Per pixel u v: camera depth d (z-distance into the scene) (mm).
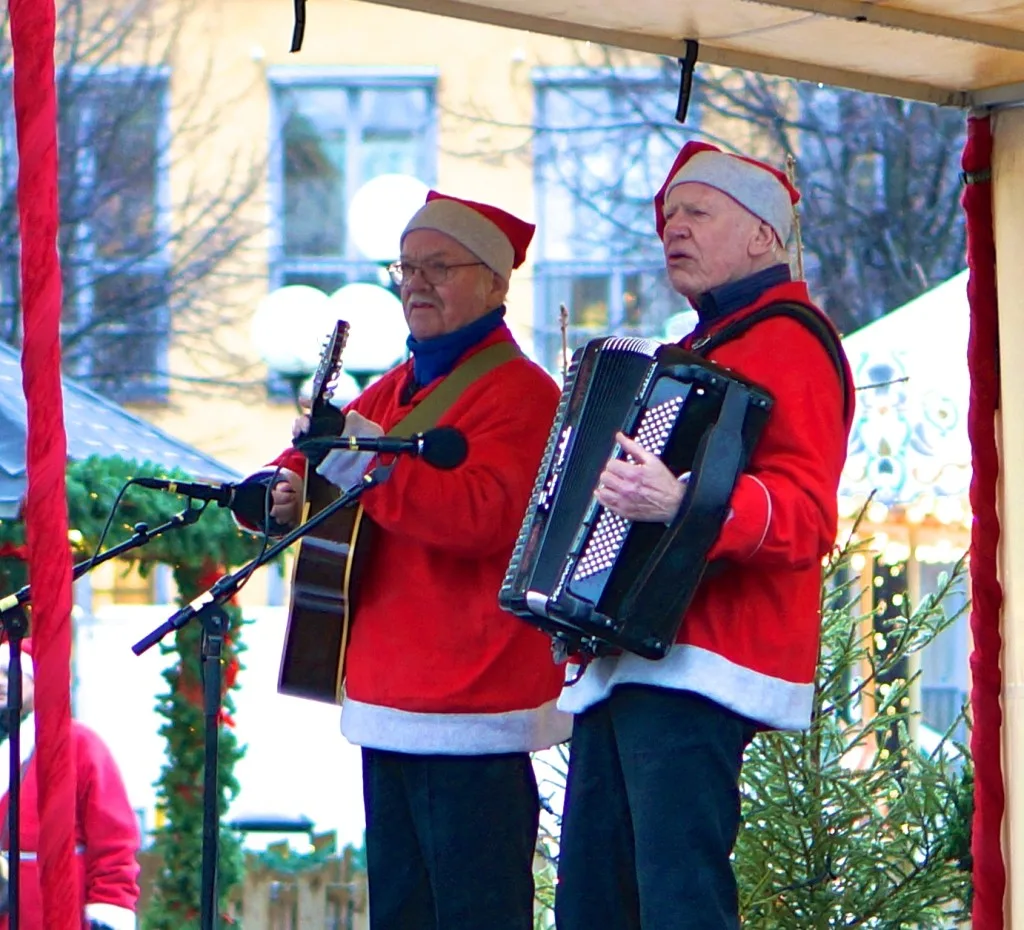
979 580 17250
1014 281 17156
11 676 13609
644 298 58000
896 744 19641
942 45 16109
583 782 12930
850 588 20062
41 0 11469
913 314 26219
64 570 11445
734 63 16812
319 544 14727
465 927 14352
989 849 17031
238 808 33188
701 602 12312
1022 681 17000
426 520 13828
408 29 62844
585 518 12062
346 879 25594
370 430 13891
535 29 16141
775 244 13102
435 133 62125
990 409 17359
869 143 46219
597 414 12266
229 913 25016
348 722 14719
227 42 62000
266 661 35125
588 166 58312
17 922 13414
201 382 56094
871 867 17938
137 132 58875
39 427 11430
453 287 14969
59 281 11570
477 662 14375
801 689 12531
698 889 12109
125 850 19047
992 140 17438
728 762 12383
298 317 24469
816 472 12203
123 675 34969
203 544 21375
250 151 61406
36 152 11477
